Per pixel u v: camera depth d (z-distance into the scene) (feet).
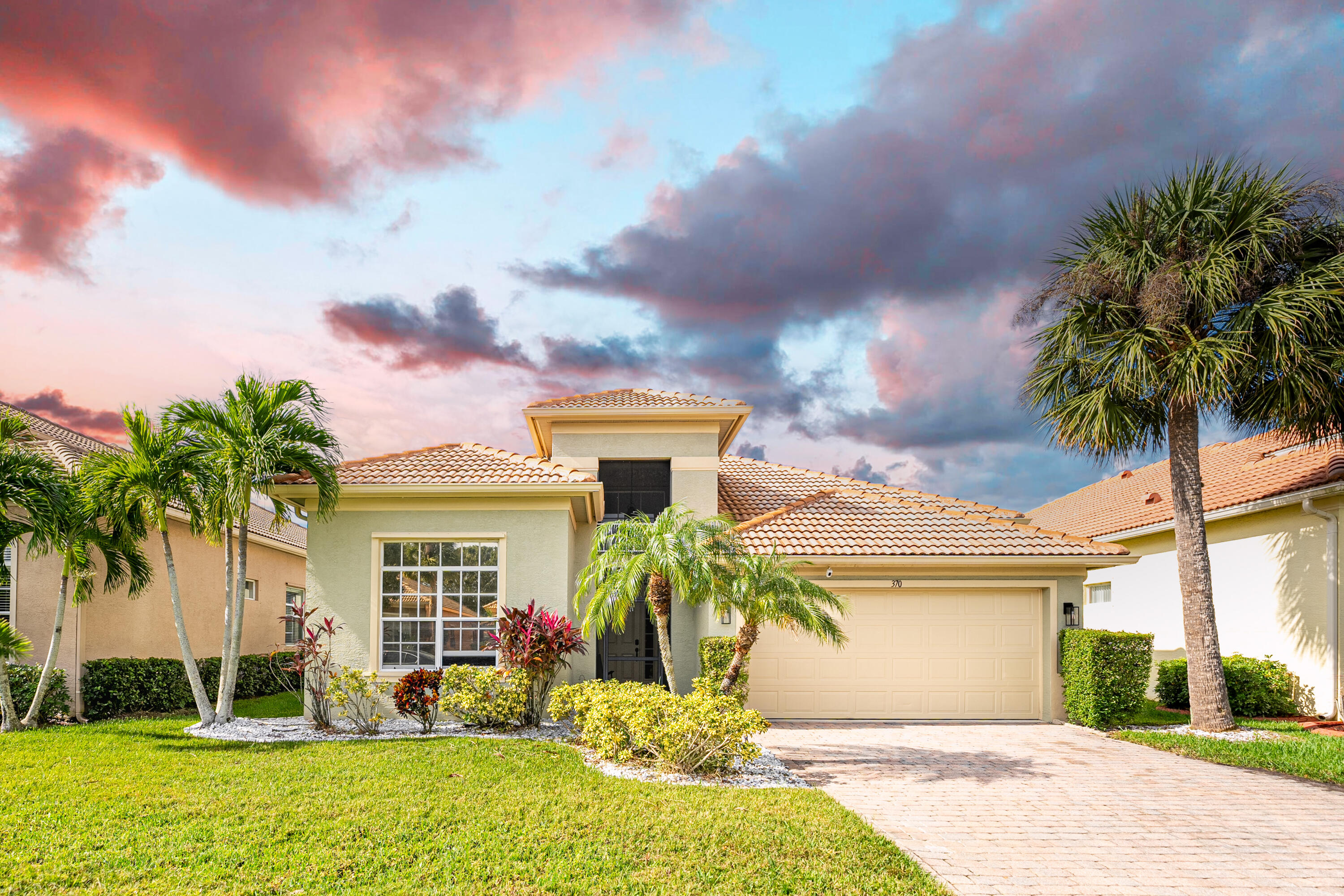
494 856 20.62
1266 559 51.24
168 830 22.27
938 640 47.88
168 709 49.85
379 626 43.19
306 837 21.89
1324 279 38.75
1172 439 44.47
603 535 37.06
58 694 43.19
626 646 55.67
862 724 45.88
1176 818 26.08
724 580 34.96
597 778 29.37
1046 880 20.21
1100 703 43.91
